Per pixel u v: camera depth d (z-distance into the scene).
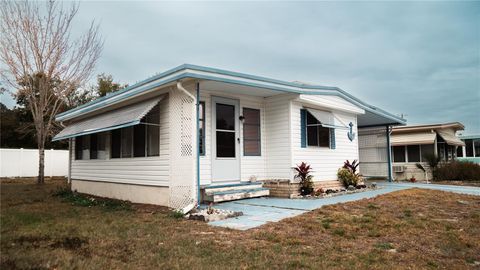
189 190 8.91
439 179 19.83
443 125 21.33
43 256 4.95
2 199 12.27
